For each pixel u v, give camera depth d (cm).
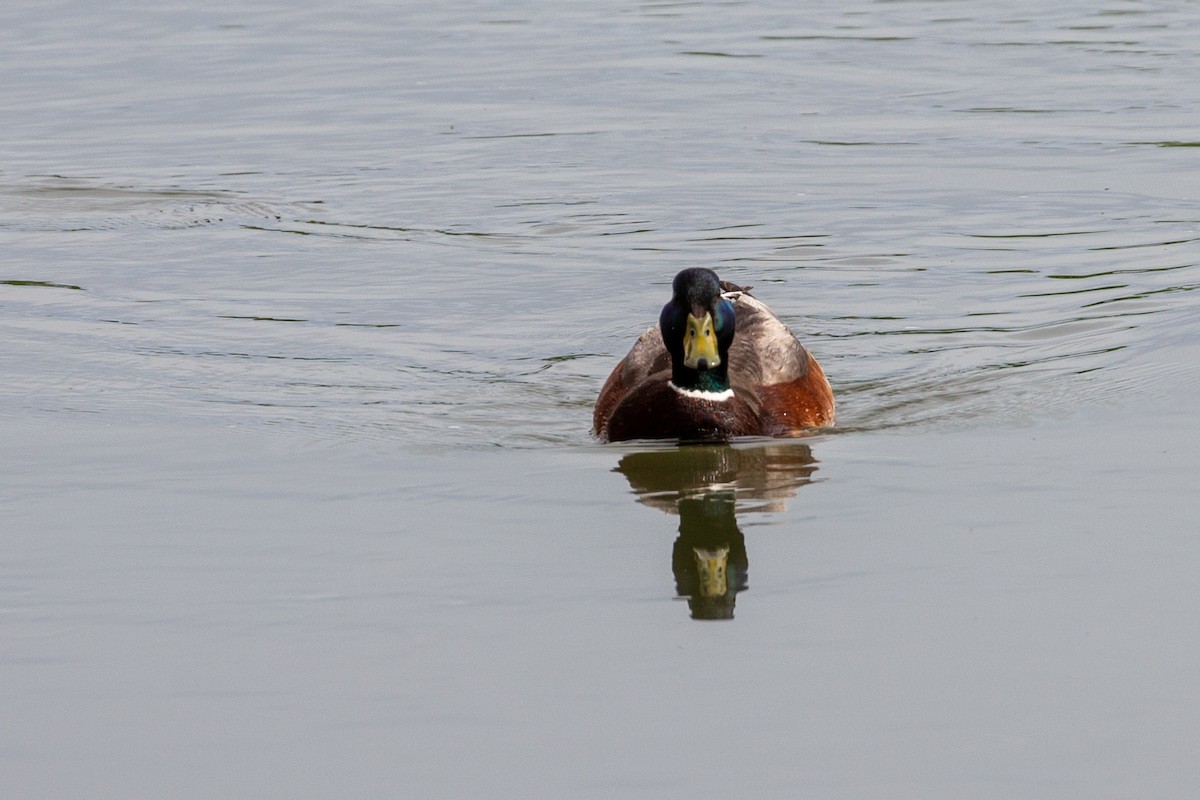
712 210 2242
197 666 883
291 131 2788
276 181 2453
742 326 1486
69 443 1337
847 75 3133
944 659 874
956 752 774
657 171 2469
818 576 1005
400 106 2966
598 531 1105
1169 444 1259
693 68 3228
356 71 3278
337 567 1034
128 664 888
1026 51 3316
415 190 2392
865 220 2162
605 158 2558
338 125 2828
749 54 3344
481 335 1725
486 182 2431
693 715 817
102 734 809
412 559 1049
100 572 1029
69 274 1975
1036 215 2152
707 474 1251
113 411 1437
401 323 1766
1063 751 773
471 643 910
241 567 1035
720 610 954
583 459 1306
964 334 1672
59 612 964
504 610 959
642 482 1231
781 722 808
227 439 1351
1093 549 1027
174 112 2945
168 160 2591
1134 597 946
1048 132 2636
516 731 802
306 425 1401
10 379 1538
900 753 774
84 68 3328
